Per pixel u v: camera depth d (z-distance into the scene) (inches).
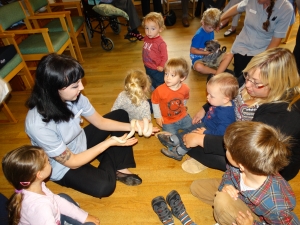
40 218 37.3
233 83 51.6
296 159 45.6
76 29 120.5
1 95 38.3
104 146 50.8
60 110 43.1
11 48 87.1
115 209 58.8
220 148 50.4
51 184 65.7
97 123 58.0
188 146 56.1
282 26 76.4
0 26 90.1
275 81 39.7
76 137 53.8
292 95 40.5
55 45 98.5
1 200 39.1
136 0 177.3
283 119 39.6
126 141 53.5
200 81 103.7
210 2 153.5
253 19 82.0
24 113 93.4
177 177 65.2
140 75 65.2
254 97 46.6
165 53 91.4
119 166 61.4
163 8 171.0
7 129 86.1
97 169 53.9
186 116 73.5
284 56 39.2
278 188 35.5
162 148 73.8
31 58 98.1
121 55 130.0
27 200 38.4
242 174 39.7
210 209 57.2
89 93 101.7
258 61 41.0
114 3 133.2
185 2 153.2
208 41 102.6
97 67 120.4
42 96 40.9
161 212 54.3
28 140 81.1
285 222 34.8
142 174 66.7
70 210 45.5
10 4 99.8
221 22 101.5
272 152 32.4
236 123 37.3
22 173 36.8
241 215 39.8
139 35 139.3
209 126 59.1
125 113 65.6
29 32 91.9
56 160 47.1
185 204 58.7
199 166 65.4
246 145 33.4
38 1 115.3
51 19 132.2
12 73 87.4
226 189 44.0
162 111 71.5
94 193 51.9
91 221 48.1
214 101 53.6
